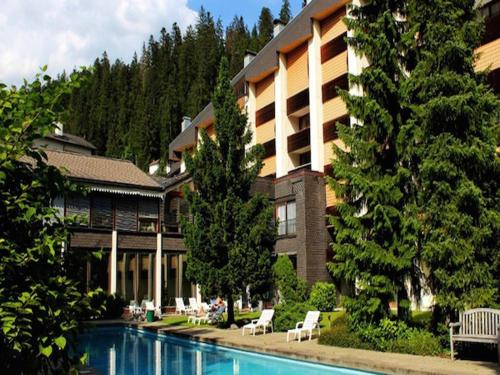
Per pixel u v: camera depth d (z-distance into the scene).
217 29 105.88
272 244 20.62
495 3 22.28
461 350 12.09
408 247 13.68
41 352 4.25
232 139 20.66
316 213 28.31
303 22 34.47
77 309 4.66
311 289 25.88
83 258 4.97
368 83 14.88
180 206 31.14
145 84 98.12
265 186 30.19
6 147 4.42
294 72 36.09
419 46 14.98
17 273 4.43
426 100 13.74
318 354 12.80
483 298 12.22
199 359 15.27
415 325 14.28
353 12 16.30
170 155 59.72
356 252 14.29
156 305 28.56
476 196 12.27
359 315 14.30
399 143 14.14
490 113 13.53
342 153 15.37
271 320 19.03
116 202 27.97
